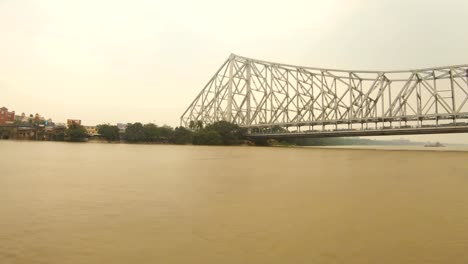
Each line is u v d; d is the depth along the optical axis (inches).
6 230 355.3
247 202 499.2
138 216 414.6
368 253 287.7
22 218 406.3
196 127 5300.2
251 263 267.4
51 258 278.1
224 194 569.0
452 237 328.5
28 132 6441.9
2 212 436.8
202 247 303.7
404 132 3437.5
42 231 352.8
